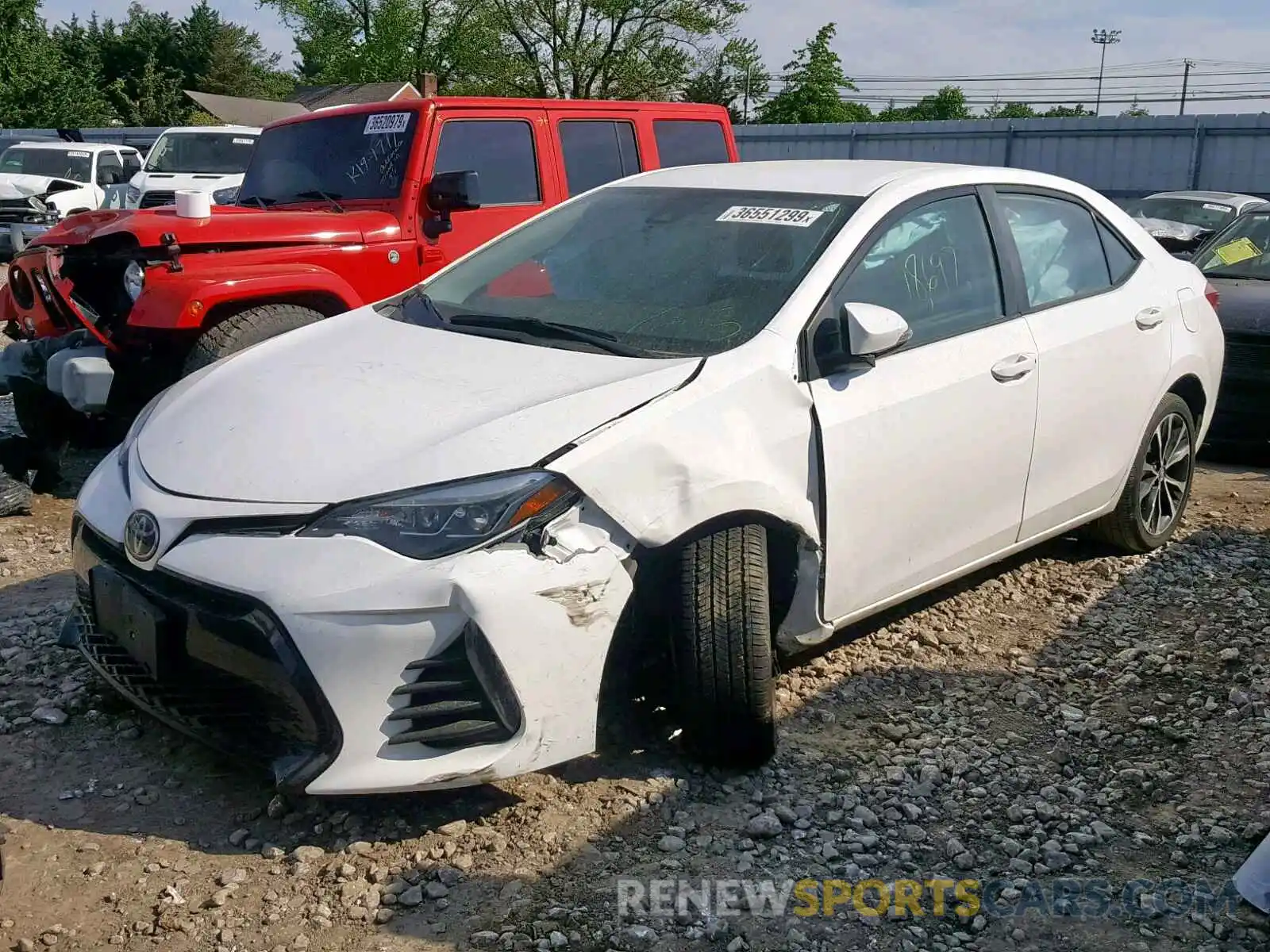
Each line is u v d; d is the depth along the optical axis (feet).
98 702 12.46
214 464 10.57
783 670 13.79
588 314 12.86
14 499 19.03
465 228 22.34
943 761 12.03
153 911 9.34
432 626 9.55
